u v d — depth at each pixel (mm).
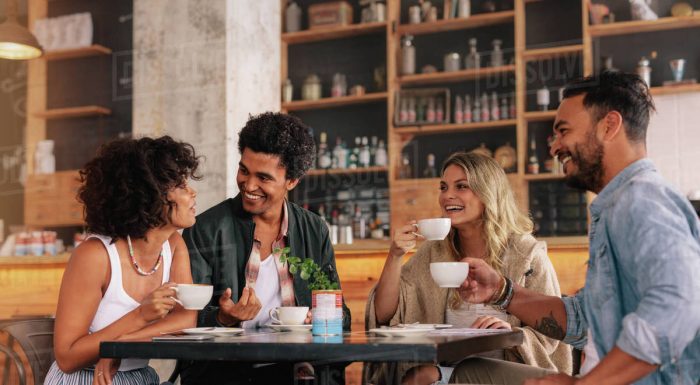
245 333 1424
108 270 1451
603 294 1192
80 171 1517
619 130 1234
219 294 1805
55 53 4285
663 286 1053
